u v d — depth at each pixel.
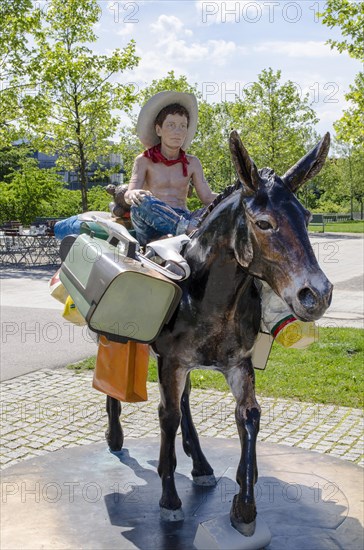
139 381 3.22
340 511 3.41
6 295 13.54
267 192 2.55
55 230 4.21
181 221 3.40
